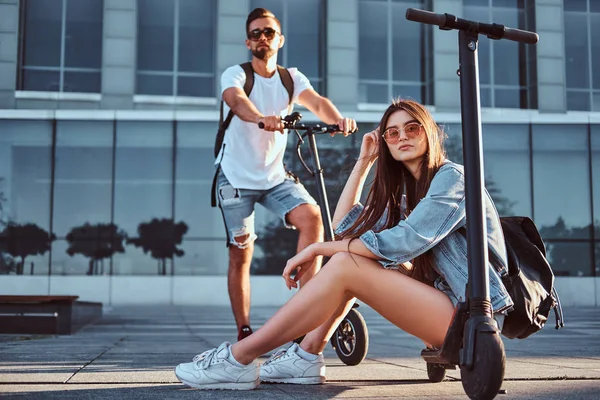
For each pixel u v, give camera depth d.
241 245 3.68
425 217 1.97
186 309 12.19
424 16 1.84
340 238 2.40
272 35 3.59
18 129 13.69
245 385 2.23
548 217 13.88
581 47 14.80
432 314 1.99
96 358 3.47
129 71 14.33
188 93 14.60
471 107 1.85
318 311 2.08
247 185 3.63
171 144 13.89
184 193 13.84
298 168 13.45
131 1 14.46
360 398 2.05
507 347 4.54
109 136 13.84
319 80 14.77
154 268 13.71
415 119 2.10
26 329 5.82
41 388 2.27
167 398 2.03
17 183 13.60
